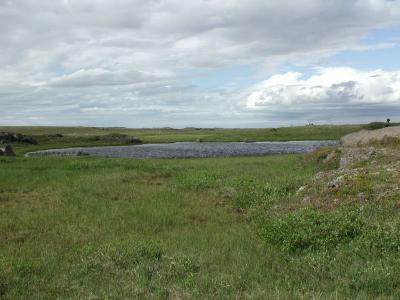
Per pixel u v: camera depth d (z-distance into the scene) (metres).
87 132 153.50
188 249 10.55
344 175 16.23
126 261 9.55
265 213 14.33
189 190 20.28
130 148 69.06
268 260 9.66
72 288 8.26
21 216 14.62
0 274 8.70
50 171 25.80
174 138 103.25
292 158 35.81
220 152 55.47
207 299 7.40
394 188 13.60
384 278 7.96
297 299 7.24
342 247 9.85
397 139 26.92
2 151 41.66
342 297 7.36
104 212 15.18
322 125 125.00
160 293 7.77
